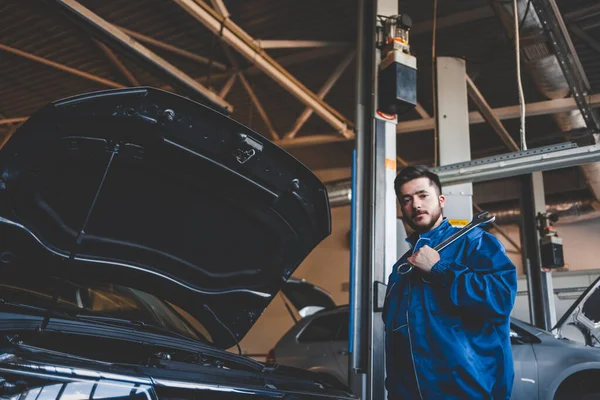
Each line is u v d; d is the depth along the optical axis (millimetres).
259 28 7828
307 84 9375
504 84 9242
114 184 2273
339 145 12672
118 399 1624
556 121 8797
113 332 2090
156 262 2615
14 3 7266
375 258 3783
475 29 7789
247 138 2285
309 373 2609
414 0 7320
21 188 2070
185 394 1822
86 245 2402
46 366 1525
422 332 1958
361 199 4016
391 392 2047
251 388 2021
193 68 8766
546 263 8281
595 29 7547
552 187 12797
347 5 7152
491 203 13234
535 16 5996
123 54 5309
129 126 2102
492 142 11680
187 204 2471
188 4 6066
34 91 10023
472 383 1845
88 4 7320
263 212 2582
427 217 2188
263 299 2836
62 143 2008
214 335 2871
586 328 4961
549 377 4531
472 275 1914
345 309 6266
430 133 11172
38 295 2330
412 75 4137
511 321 4961
